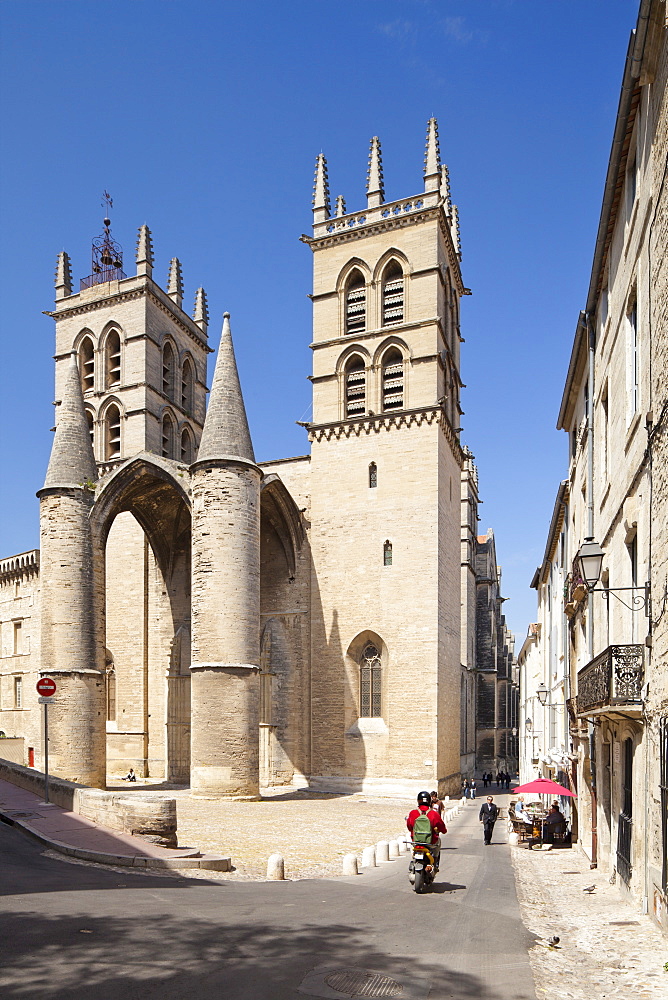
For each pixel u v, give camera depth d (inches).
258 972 312.0
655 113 450.6
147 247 1983.3
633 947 386.6
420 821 567.8
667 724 402.9
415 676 1519.4
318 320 1765.5
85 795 730.8
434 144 1689.2
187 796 1341.0
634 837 499.2
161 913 408.2
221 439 1382.9
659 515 441.1
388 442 1631.4
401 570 1572.3
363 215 1754.4
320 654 1614.2
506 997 299.9
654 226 456.1
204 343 2282.2
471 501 2898.6
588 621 739.4
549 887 613.6
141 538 1856.5
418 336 1643.7
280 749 1595.7
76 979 292.5
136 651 1817.2
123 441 1930.4
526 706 2261.3
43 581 1502.2
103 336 2016.5
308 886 563.8
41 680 836.0
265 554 1712.6
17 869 522.0
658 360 445.1
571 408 1034.7
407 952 358.9
